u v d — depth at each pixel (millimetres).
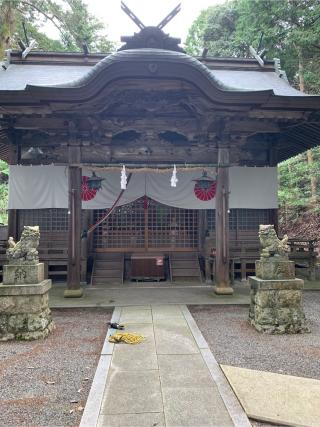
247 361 4656
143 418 3232
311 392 3729
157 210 11680
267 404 3473
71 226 8469
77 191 8531
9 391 3871
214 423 3154
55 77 10484
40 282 5832
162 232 11648
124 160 9281
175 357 4719
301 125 9656
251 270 10859
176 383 3938
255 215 11234
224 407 3432
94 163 8883
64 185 10102
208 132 8875
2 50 16672
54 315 7203
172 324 6281
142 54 7172
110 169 8516
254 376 4125
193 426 3109
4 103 7711
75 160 8539
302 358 4762
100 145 9023
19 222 10641
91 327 6328
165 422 3166
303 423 3158
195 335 5652
